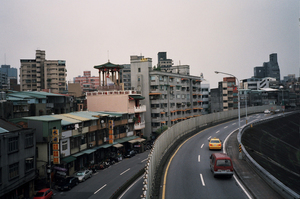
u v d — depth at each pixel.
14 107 39.53
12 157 27.62
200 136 46.88
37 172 32.84
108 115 50.50
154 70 75.50
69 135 39.53
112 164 47.84
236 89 113.56
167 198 17.88
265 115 85.38
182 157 31.11
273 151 53.06
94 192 32.41
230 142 40.00
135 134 62.59
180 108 86.88
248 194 18.23
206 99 117.19
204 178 22.25
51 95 52.50
